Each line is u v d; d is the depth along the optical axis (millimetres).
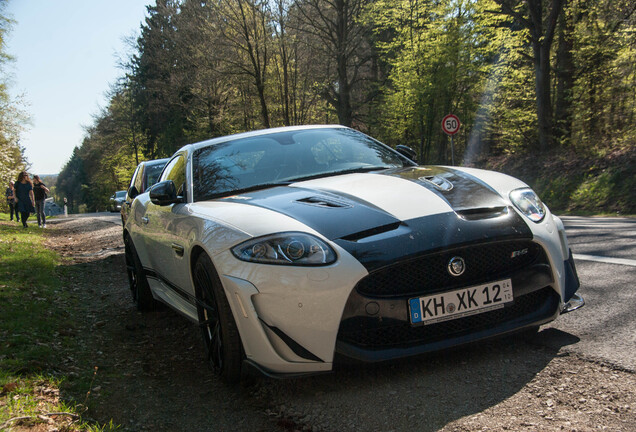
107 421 2455
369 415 2287
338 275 2396
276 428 2287
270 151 3867
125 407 2629
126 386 2936
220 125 36094
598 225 8234
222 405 2592
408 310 2471
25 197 18203
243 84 30734
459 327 2588
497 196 2904
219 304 2686
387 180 3178
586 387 2297
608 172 15289
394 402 2371
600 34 20875
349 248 2467
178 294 3797
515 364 2615
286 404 2506
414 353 2467
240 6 26500
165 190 3555
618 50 20359
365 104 34688
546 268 2723
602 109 20938
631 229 6840
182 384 2934
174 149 51938
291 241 2498
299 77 30047
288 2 27031
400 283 2482
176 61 36844
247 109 33312
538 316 2711
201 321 3057
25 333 3850
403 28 25000
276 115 32375
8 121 28031
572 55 21875
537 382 2398
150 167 8523
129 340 3998
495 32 22469
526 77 25016
